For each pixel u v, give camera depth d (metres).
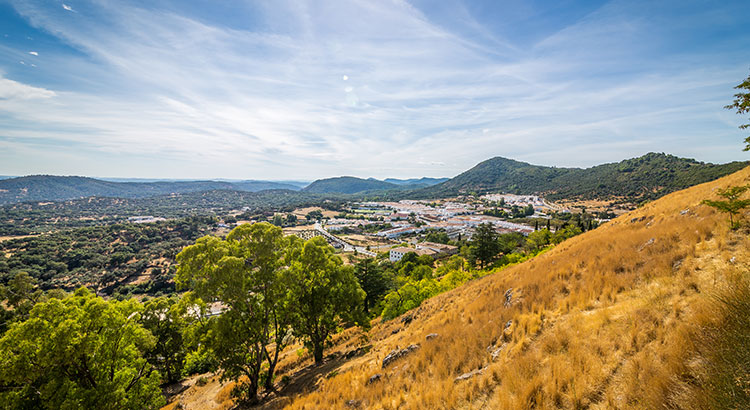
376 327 28.09
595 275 11.09
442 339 12.06
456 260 62.75
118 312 15.89
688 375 4.92
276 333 19.17
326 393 12.08
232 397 18.59
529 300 11.73
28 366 12.82
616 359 6.43
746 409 3.93
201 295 15.20
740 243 8.81
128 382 15.72
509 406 6.31
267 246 17.39
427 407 7.86
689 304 6.91
